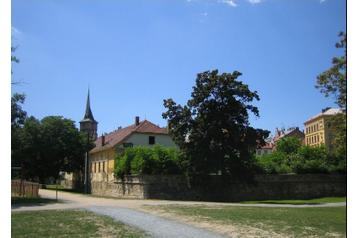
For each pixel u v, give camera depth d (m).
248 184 47.56
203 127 46.06
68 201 36.06
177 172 47.53
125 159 52.66
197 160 45.22
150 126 68.50
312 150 62.22
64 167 86.25
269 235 16.03
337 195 55.84
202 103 46.62
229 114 46.62
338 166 56.59
